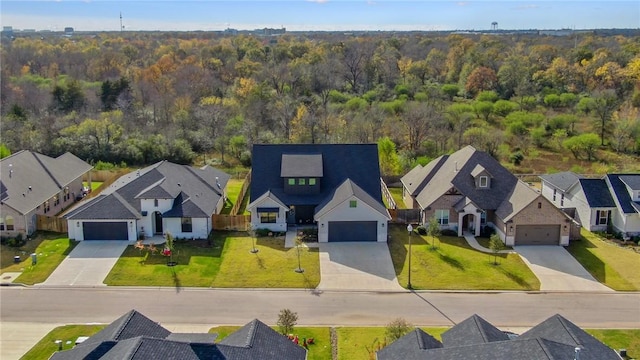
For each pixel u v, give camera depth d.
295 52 148.62
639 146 82.00
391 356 24.86
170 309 36.12
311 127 82.06
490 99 106.94
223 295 38.19
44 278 40.25
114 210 47.22
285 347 25.70
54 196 53.84
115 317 34.94
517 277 41.06
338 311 36.00
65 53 153.12
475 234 49.59
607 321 34.69
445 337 26.56
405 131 83.81
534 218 46.84
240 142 79.75
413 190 55.38
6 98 95.19
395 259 44.31
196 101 101.38
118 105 96.31
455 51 145.62
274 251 45.81
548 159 80.19
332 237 48.06
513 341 22.72
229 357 22.62
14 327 33.56
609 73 109.12
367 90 119.25
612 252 46.12
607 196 51.19
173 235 48.09
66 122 84.06
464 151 54.34
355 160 54.22
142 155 77.25
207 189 55.09
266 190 52.28
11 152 74.94
